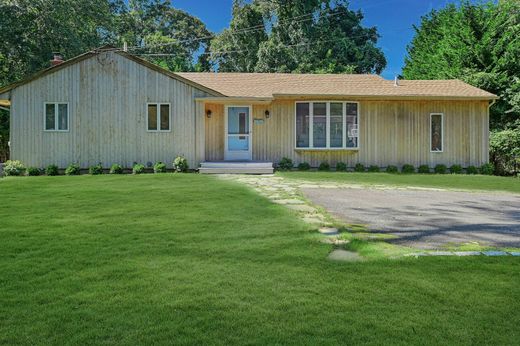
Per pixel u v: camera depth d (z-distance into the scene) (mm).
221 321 3033
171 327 2943
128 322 3016
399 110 17094
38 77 15703
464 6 23328
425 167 16828
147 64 15828
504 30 22250
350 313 3170
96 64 15820
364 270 4125
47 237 5414
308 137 16969
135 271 4094
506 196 9984
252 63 39531
